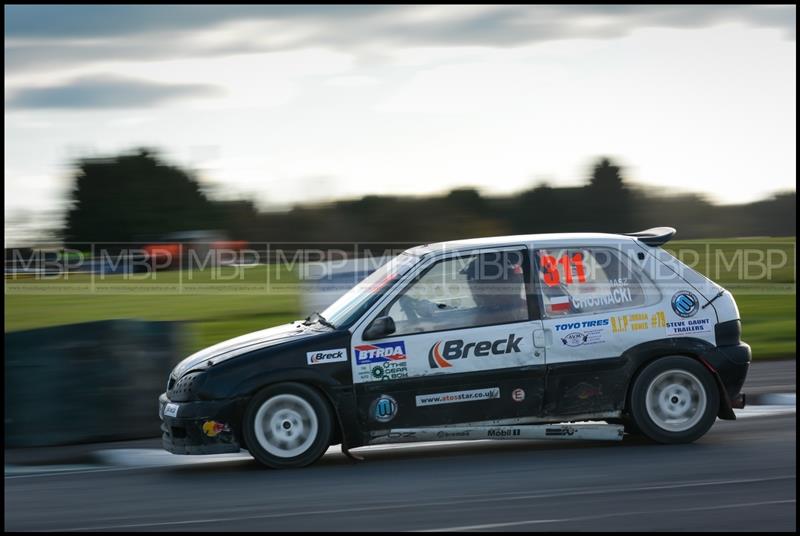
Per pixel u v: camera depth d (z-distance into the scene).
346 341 14.03
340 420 13.92
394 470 13.50
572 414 14.49
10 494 12.79
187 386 14.02
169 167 99.25
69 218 99.56
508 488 12.10
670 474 12.65
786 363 24.69
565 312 14.54
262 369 13.81
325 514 11.04
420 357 14.10
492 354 14.25
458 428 14.12
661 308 14.76
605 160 85.19
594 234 15.34
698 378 14.63
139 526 10.80
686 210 67.25
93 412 16.53
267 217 84.44
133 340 16.89
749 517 10.49
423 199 83.12
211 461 14.87
